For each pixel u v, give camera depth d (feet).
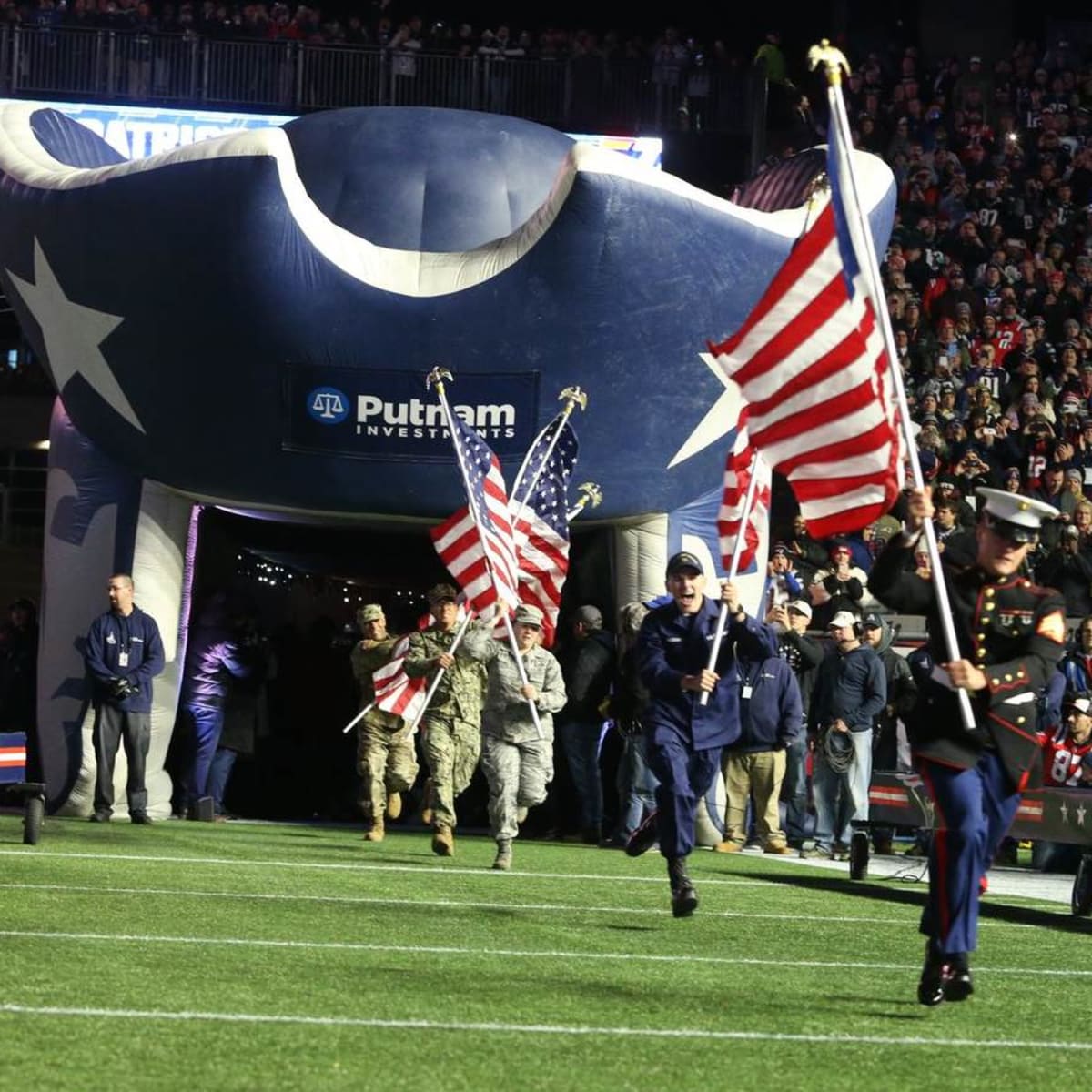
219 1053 21.75
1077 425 92.84
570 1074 21.52
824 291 33.32
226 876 44.11
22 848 49.67
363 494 64.75
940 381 96.17
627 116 114.93
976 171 124.77
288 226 61.31
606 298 61.77
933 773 27.09
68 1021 23.27
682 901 37.68
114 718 64.13
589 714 63.36
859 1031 25.48
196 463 65.41
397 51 112.88
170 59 110.32
